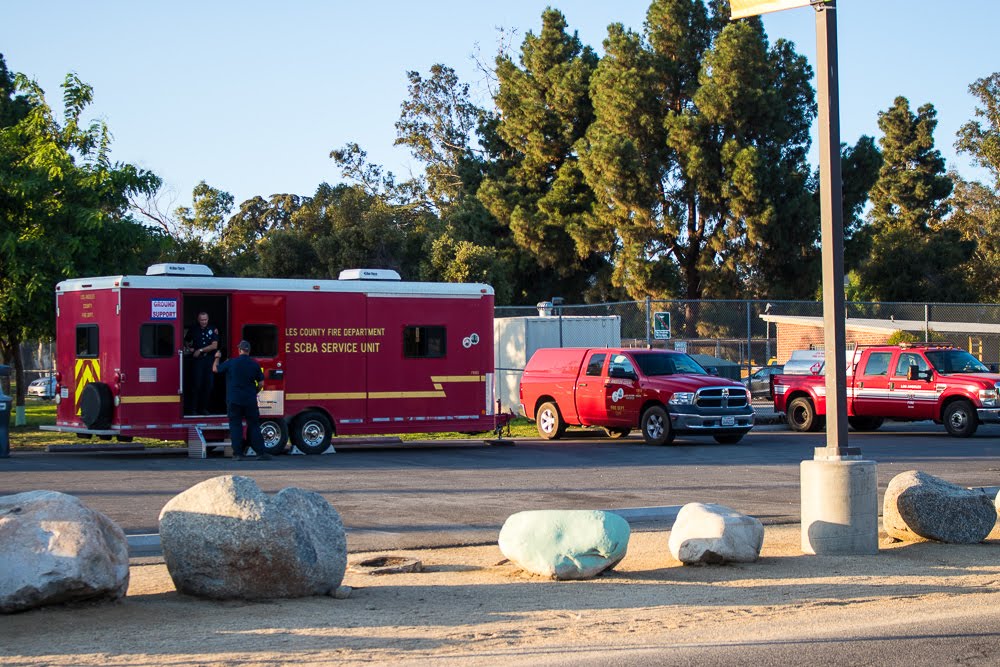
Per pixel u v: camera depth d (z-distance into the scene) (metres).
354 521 12.66
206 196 69.81
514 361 29.03
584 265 55.09
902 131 72.62
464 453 21.28
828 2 11.07
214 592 8.27
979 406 24.52
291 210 70.88
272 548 8.27
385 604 8.32
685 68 49.56
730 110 45.97
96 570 7.86
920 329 41.00
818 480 10.77
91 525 7.98
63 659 6.59
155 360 19.42
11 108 32.91
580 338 29.33
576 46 56.22
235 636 7.23
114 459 19.42
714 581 9.33
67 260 24.92
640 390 23.44
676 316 45.91
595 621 7.84
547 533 9.49
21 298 24.89
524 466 18.75
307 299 20.78
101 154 27.50
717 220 47.75
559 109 54.72
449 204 63.41
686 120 46.03
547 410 25.33
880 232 64.12
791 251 46.16
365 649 6.96
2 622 7.43
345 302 21.11
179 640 7.11
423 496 14.74
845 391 10.91
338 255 50.69
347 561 9.66
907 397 25.62
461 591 8.86
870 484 10.77
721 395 23.00
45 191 25.30
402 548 11.09
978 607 8.45
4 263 25.56
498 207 54.59
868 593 8.91
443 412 21.97
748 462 19.58
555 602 8.46
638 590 8.95
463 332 22.20
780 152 47.06
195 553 8.26
